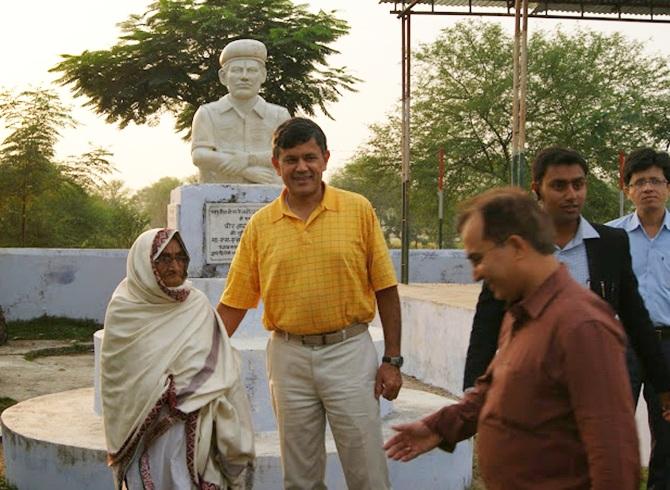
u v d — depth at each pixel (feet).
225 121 24.08
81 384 34.12
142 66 73.92
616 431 7.11
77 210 97.14
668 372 12.84
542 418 7.61
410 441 9.48
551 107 103.76
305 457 13.23
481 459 8.25
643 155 16.10
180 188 23.00
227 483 13.44
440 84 105.60
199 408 12.78
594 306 7.59
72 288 55.06
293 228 12.96
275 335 13.33
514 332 8.03
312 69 76.38
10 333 49.98
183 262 13.48
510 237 7.82
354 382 12.88
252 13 76.48
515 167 37.47
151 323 13.10
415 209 107.34
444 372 31.07
